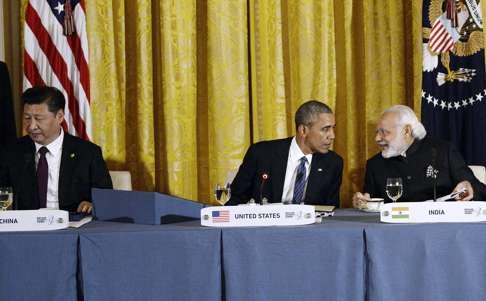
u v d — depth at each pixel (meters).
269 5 6.58
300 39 6.62
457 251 3.48
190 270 3.50
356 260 3.47
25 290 3.48
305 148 5.16
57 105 5.05
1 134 5.91
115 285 3.50
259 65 6.57
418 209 3.66
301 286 3.48
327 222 3.79
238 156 6.55
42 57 6.00
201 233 3.51
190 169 6.57
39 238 3.48
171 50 6.44
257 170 5.25
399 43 6.75
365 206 4.45
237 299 3.50
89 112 5.99
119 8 6.43
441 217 3.63
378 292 3.45
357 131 6.78
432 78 6.20
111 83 6.45
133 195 3.89
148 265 3.50
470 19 6.12
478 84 6.11
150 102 6.49
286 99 6.71
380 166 5.36
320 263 3.48
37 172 5.11
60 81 5.99
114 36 6.46
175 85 6.47
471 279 3.49
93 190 4.12
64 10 6.02
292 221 3.63
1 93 5.91
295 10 6.62
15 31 6.48
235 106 6.53
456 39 6.15
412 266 3.47
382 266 3.46
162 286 3.50
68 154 5.17
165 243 3.50
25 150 5.15
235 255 3.50
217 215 3.65
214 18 6.47
